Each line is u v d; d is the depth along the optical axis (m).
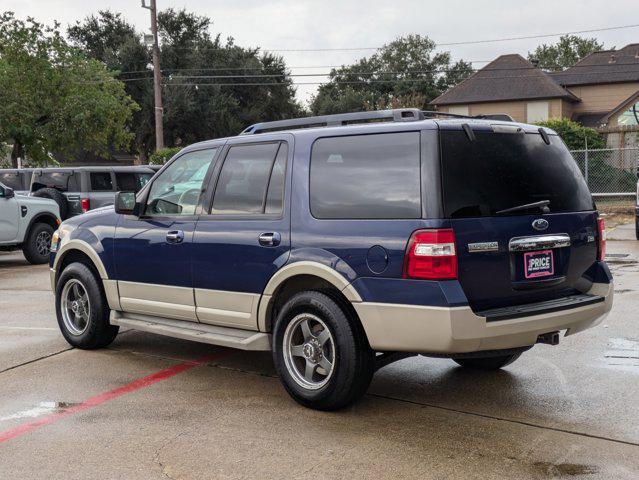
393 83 82.56
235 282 5.38
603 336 6.96
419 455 4.13
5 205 13.61
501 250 4.53
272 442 4.37
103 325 6.62
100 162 55.88
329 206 4.88
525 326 4.50
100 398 5.29
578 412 4.83
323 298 4.79
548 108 44.06
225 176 5.64
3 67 30.66
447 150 4.48
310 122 5.44
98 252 6.49
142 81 54.97
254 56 61.47
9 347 6.89
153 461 4.11
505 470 3.90
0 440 4.47
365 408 4.99
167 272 5.90
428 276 4.32
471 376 5.76
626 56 46.62
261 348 5.31
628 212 21.41
